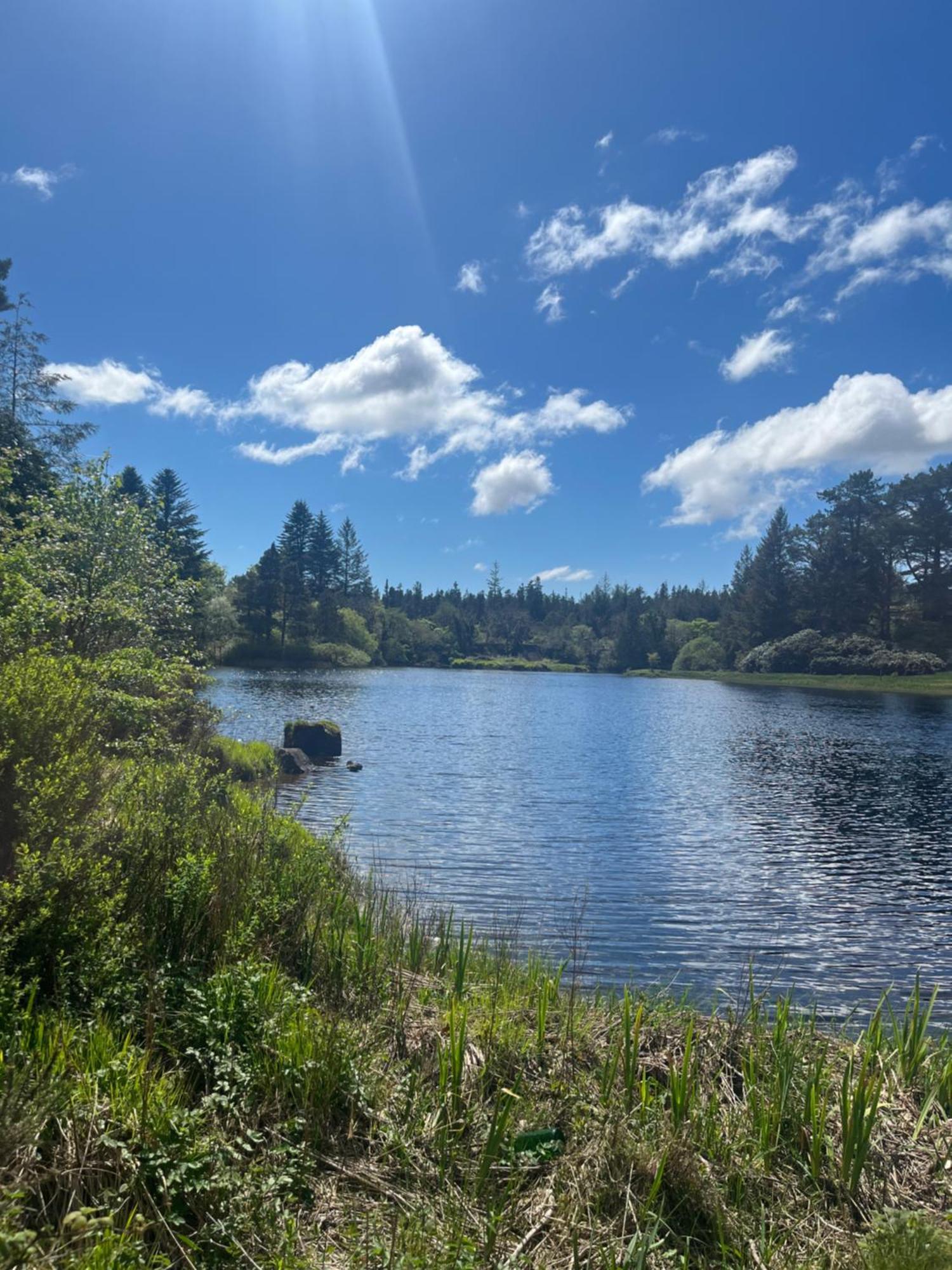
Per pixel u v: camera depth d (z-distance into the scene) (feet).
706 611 527.81
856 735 110.73
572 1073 13.38
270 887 18.47
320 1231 8.93
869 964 28.30
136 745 27.35
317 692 168.86
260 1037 12.10
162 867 15.58
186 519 213.25
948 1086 13.82
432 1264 8.36
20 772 12.85
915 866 43.11
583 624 515.91
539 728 115.55
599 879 37.73
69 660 17.26
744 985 25.58
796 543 321.11
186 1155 9.04
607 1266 8.89
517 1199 10.06
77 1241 7.53
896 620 297.33
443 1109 11.63
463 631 483.92
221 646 230.68
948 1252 9.00
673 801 60.34
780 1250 9.59
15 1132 8.39
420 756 81.20
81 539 36.11
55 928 12.05
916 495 284.61
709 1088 13.29
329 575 362.33
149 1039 10.89
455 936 27.07
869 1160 11.64
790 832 50.98
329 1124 10.84
